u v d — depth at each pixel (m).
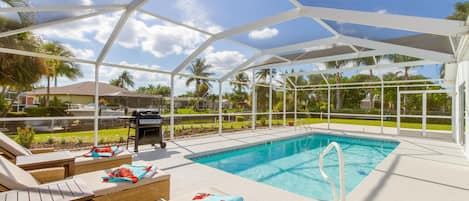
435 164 4.95
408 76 11.43
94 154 3.58
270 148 7.91
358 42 5.89
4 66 5.32
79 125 6.46
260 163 6.12
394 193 3.40
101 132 6.86
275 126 12.31
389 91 12.66
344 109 14.23
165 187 2.82
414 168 4.64
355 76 15.12
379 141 8.82
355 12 4.00
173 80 7.44
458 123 7.26
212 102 10.07
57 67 6.32
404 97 11.01
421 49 5.70
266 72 12.04
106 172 2.79
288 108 13.95
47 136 5.90
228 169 5.59
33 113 6.14
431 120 10.62
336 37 6.08
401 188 3.59
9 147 3.24
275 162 6.23
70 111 7.10
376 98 13.80
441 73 9.80
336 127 12.11
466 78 5.72
